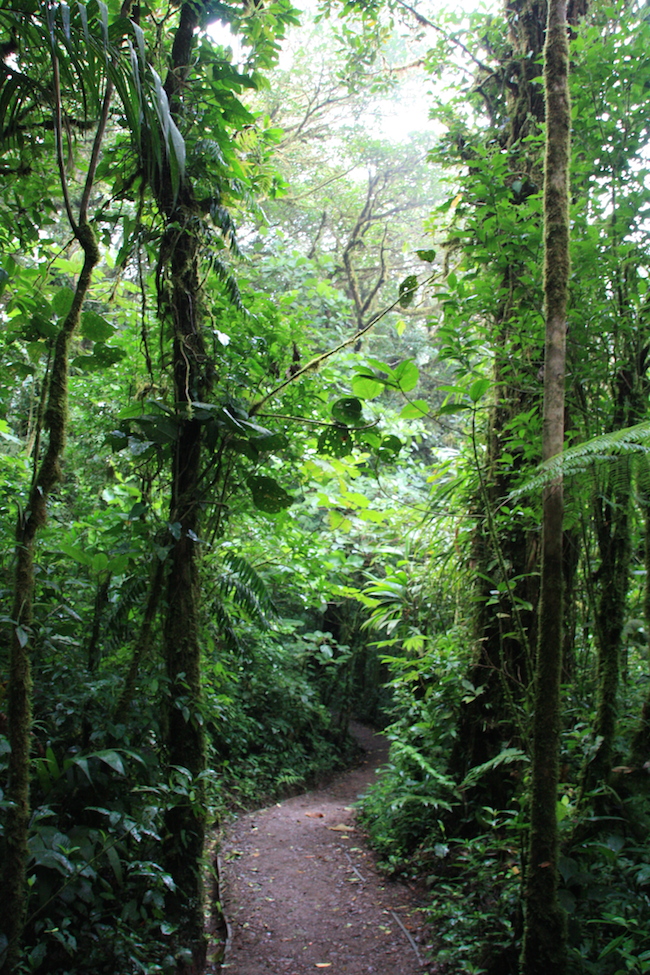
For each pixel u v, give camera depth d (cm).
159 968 245
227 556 343
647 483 231
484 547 443
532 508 366
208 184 327
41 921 226
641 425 230
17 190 342
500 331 367
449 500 440
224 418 306
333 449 339
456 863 383
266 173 394
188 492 316
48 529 329
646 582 284
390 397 1078
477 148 364
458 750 445
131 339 449
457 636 470
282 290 712
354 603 917
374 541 771
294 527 512
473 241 363
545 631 245
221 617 338
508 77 478
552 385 251
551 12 267
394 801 448
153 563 299
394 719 935
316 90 1098
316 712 839
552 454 247
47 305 284
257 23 333
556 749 242
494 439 434
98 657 306
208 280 357
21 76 249
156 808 266
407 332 1155
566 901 255
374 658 1054
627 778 283
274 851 479
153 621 310
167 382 330
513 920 284
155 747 310
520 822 283
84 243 243
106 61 222
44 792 260
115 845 249
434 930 336
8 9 227
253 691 740
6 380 351
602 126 329
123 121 293
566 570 358
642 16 375
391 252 1264
